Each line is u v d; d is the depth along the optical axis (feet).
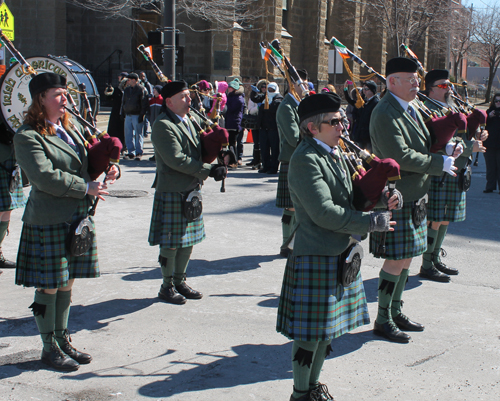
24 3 69.97
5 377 11.22
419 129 13.35
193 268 18.29
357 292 10.32
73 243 11.14
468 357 12.37
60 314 11.79
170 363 11.92
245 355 12.32
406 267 13.58
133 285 16.63
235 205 27.48
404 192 13.07
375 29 106.11
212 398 10.53
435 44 123.85
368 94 29.99
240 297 15.81
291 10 86.07
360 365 11.96
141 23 77.51
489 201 29.84
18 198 17.62
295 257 9.86
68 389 10.82
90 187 11.21
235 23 75.15
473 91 176.86
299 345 9.77
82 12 77.05
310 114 9.52
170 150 14.37
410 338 13.28
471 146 16.84
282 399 10.52
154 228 15.20
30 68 12.93
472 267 18.76
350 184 9.92
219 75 75.20
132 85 41.27
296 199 9.73
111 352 12.41
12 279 17.13
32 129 10.94
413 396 10.71
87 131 12.10
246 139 58.75
